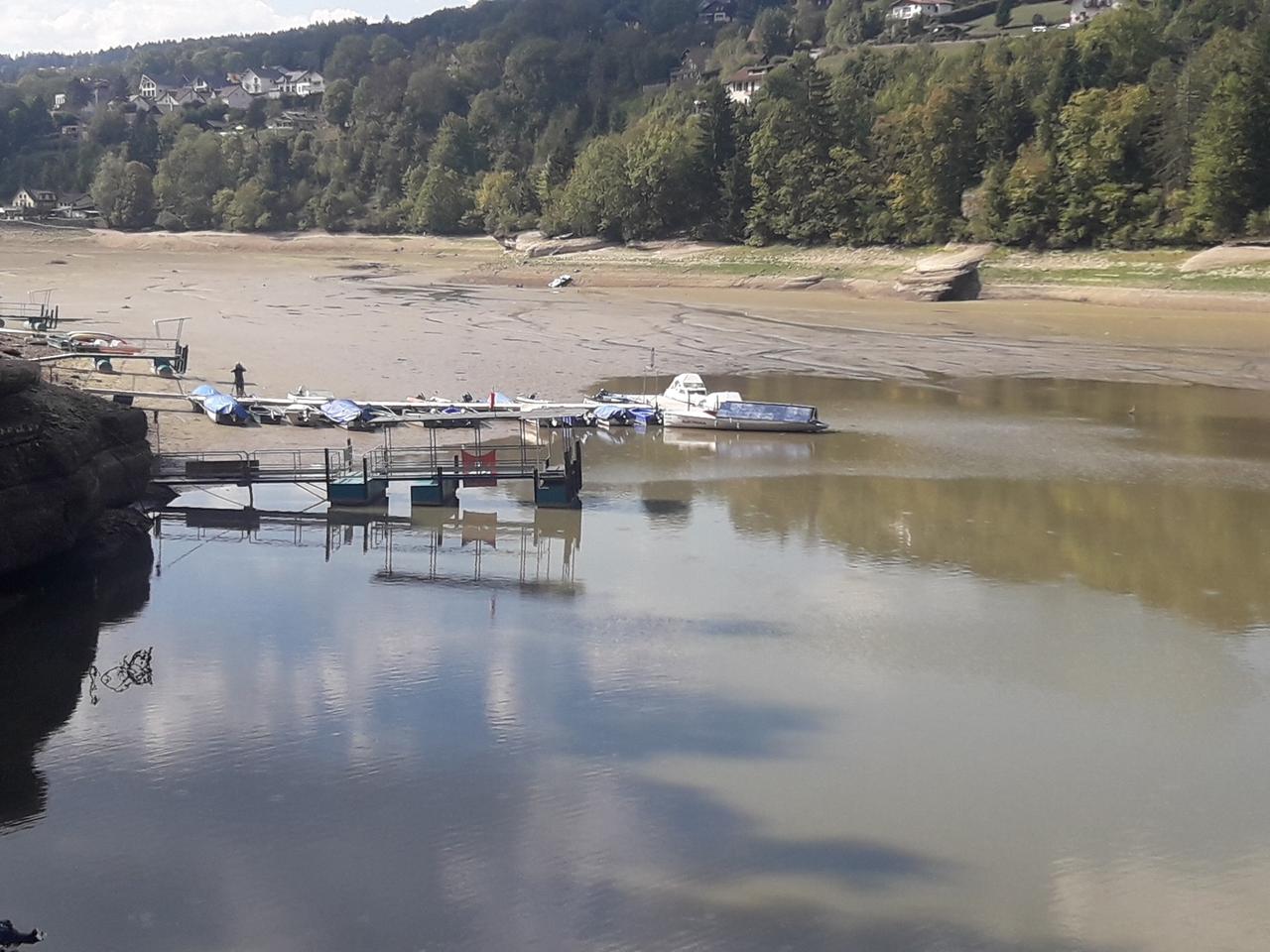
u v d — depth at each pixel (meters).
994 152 142.62
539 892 21.22
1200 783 25.58
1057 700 29.61
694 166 169.00
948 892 21.55
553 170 193.38
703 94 192.00
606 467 55.12
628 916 20.62
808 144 155.25
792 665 31.56
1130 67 149.25
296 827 23.16
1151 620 35.16
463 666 31.16
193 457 53.22
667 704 29.05
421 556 41.47
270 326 97.25
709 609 35.91
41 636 33.06
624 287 142.75
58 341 76.44
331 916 20.42
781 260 150.50
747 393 73.56
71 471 38.09
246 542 43.19
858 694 29.83
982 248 135.38
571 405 67.06
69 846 22.42
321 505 49.03
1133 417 66.06
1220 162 119.25
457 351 85.88
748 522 45.78
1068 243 131.00
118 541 41.69
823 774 25.70
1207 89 127.19
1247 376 79.12
